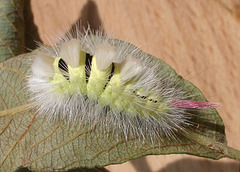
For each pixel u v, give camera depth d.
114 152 0.17
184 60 0.21
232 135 0.20
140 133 0.17
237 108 0.20
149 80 0.17
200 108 0.17
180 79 0.18
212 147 0.17
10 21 0.20
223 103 0.21
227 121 0.20
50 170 0.17
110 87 0.17
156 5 0.22
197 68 0.21
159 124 0.17
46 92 0.17
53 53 0.18
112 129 0.17
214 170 0.20
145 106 0.17
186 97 0.17
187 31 0.21
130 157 0.17
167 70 0.18
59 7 0.22
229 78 0.21
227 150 0.17
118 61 0.17
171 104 0.17
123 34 0.22
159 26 0.22
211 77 0.21
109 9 0.22
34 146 0.17
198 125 0.17
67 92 0.17
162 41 0.21
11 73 0.18
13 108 0.17
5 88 0.18
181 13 0.22
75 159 0.17
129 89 0.17
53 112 0.17
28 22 0.22
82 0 0.22
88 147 0.17
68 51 0.17
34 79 0.17
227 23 0.21
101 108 0.17
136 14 0.22
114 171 0.21
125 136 0.17
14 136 0.17
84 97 0.17
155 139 0.17
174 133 0.17
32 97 0.17
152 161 0.21
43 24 0.22
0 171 0.17
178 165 0.21
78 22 0.22
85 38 0.18
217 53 0.21
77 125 0.17
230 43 0.21
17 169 0.17
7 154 0.17
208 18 0.21
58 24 0.22
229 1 0.21
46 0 0.23
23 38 0.21
